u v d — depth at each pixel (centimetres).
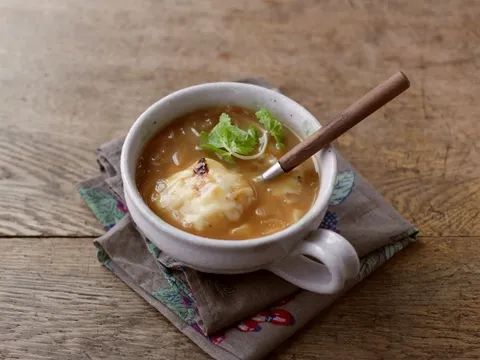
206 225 40
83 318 42
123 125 53
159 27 61
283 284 43
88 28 61
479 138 54
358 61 59
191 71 58
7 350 41
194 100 46
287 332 42
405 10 64
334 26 62
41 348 41
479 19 64
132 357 41
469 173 51
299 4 65
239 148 44
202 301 42
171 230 39
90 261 45
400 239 46
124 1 64
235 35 61
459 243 47
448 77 58
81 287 44
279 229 41
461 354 42
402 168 51
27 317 42
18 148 51
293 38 61
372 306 44
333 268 38
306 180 44
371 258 45
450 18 64
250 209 42
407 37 62
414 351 42
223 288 43
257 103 46
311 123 44
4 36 59
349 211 47
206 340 41
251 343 41
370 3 65
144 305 43
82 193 48
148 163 44
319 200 40
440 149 53
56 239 46
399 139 53
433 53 60
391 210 48
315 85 57
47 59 58
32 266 45
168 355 41
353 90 57
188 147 45
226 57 59
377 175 51
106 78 57
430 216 49
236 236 40
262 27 62
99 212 47
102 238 45
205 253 39
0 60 57
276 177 43
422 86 57
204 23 62
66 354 41
